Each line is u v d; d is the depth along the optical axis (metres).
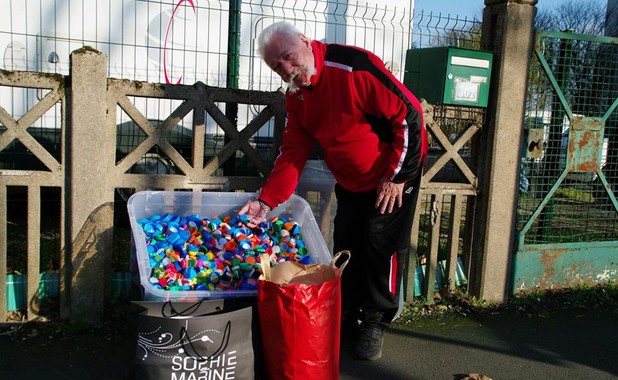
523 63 4.32
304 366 2.92
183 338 2.76
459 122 4.40
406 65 4.62
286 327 2.88
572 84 4.72
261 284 2.92
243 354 2.90
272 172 3.53
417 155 3.18
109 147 3.69
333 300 2.98
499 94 4.28
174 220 3.52
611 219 5.05
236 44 4.48
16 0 5.16
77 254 3.64
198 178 3.94
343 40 5.85
